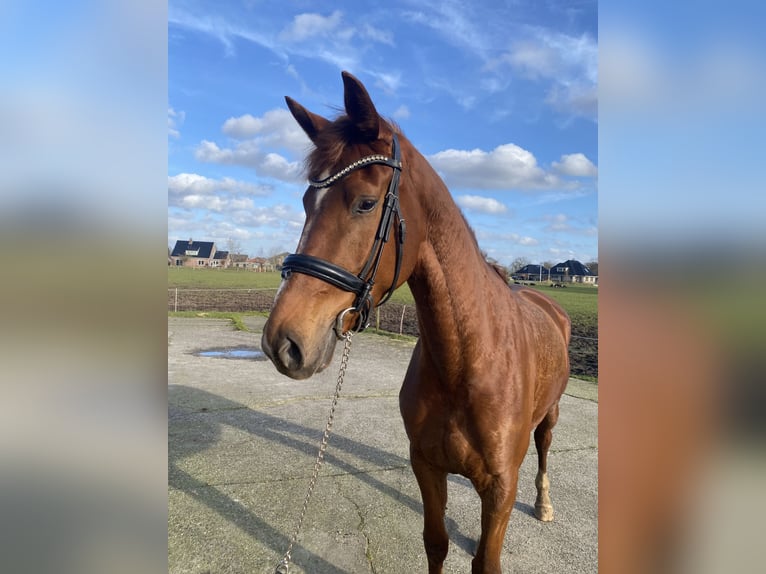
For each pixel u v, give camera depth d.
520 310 2.22
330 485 3.44
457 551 2.72
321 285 1.44
